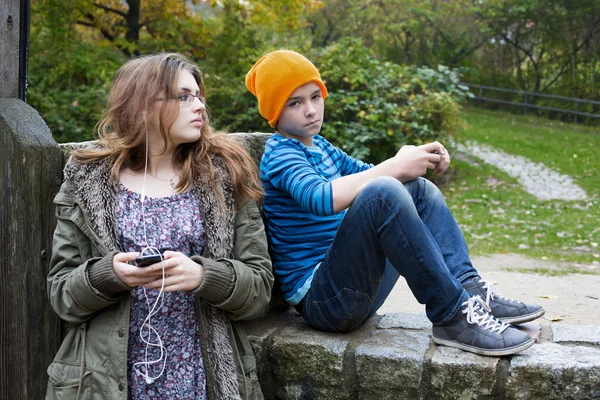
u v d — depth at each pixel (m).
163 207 2.08
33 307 2.23
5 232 2.21
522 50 24.11
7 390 2.24
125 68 2.14
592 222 9.10
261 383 2.43
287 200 2.51
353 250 2.29
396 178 2.38
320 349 2.33
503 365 2.16
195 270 1.95
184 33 13.21
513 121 21.20
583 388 2.08
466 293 2.26
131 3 12.80
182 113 2.09
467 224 9.20
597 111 21.61
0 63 2.27
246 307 2.07
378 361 2.25
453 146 14.52
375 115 11.12
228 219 2.12
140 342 2.02
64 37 11.80
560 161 14.59
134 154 2.15
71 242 2.03
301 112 2.48
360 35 22.56
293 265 2.53
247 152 2.35
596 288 4.12
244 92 11.35
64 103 10.98
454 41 24.89
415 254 2.21
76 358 2.00
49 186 2.25
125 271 1.89
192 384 2.03
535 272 5.62
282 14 13.11
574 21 22.28
